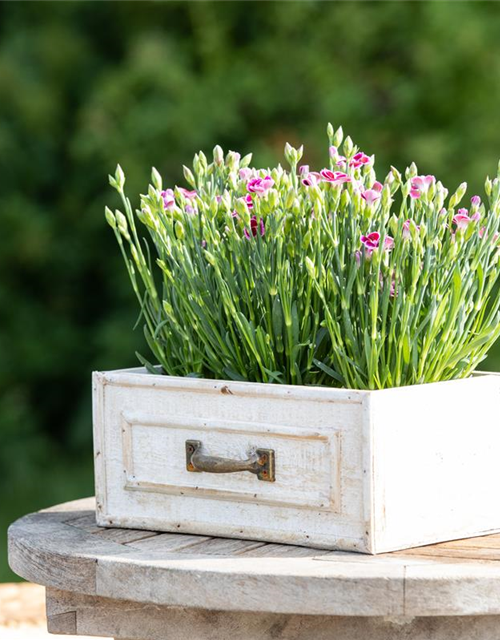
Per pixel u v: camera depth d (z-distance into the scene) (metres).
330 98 7.77
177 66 8.05
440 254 2.62
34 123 8.41
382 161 7.64
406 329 2.57
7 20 8.74
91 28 8.73
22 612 3.11
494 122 7.73
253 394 2.57
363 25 8.00
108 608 2.55
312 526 2.55
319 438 2.54
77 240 8.50
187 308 2.66
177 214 2.68
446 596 2.42
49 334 8.63
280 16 8.11
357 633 2.48
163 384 2.62
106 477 2.66
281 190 2.63
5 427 8.43
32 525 2.67
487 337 2.63
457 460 2.57
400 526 2.53
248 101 7.97
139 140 7.87
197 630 2.52
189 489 2.61
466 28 7.75
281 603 2.45
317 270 2.59
